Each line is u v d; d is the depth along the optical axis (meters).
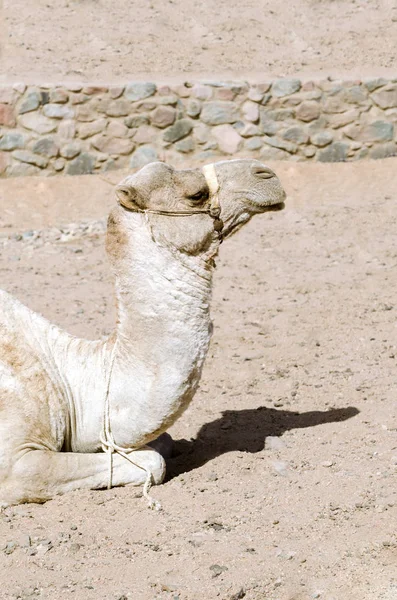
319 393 9.73
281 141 21.11
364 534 6.69
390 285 13.52
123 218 7.13
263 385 10.09
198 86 20.88
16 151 20.64
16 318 7.68
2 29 25.23
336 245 15.83
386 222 16.98
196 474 7.78
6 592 6.14
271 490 7.45
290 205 18.83
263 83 20.95
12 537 6.76
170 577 6.24
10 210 19.22
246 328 12.02
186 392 7.19
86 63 23.41
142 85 20.73
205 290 7.18
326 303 12.87
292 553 6.47
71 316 12.60
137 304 7.13
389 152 21.22
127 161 20.95
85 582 6.23
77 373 7.61
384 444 8.21
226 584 6.11
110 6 26.69
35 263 15.52
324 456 8.06
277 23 25.98
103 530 6.86
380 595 5.98
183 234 7.09
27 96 20.52
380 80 21.02
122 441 7.42
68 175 20.80
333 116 21.08
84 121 20.73
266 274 14.52
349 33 25.28
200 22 25.98
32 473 7.19
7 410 7.29
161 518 7.03
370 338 11.30
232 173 7.23
